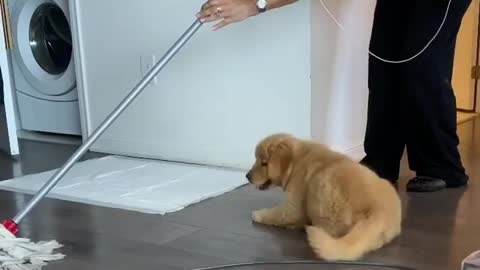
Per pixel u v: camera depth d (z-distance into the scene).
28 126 3.67
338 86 2.66
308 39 2.43
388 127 2.34
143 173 2.65
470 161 2.68
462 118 3.66
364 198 1.70
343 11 2.63
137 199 2.24
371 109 2.36
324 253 1.60
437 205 2.08
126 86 3.01
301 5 2.42
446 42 2.16
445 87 2.19
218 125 2.74
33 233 1.92
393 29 2.25
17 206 2.24
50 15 3.47
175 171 2.67
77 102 3.43
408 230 1.84
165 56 2.12
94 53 3.09
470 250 1.67
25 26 3.52
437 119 2.21
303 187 1.85
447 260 1.60
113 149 3.10
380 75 2.31
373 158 2.38
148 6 2.85
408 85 2.19
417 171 2.31
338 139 2.70
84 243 1.82
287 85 2.52
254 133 2.64
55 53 3.53
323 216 1.75
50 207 2.21
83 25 3.09
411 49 2.15
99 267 1.63
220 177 2.54
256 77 2.60
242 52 2.61
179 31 2.78
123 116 3.03
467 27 3.76
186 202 2.18
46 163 2.98
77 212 2.13
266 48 2.54
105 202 2.22
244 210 2.10
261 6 2.11
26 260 1.69
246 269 1.58
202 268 1.59
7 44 3.48
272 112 2.59
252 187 2.38
